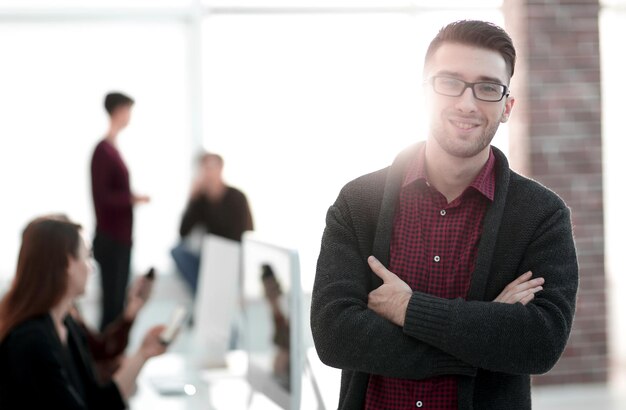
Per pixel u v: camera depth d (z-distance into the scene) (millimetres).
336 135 7848
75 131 7887
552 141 5273
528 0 5242
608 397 5125
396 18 7750
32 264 2639
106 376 3398
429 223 1858
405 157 1907
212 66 7988
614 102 6102
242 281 3443
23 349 2553
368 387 1844
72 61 7891
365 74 7797
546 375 5305
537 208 1842
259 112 7914
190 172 8031
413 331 1752
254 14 7895
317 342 1857
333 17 7816
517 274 1834
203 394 3330
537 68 5254
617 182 6199
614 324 6031
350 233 1921
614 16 5984
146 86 8000
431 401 1784
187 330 7117
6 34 7785
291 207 7855
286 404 2832
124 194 6719
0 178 7770
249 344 3361
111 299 6785
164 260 8023
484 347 1720
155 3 7926
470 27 1768
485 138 1767
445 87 1759
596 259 5328
